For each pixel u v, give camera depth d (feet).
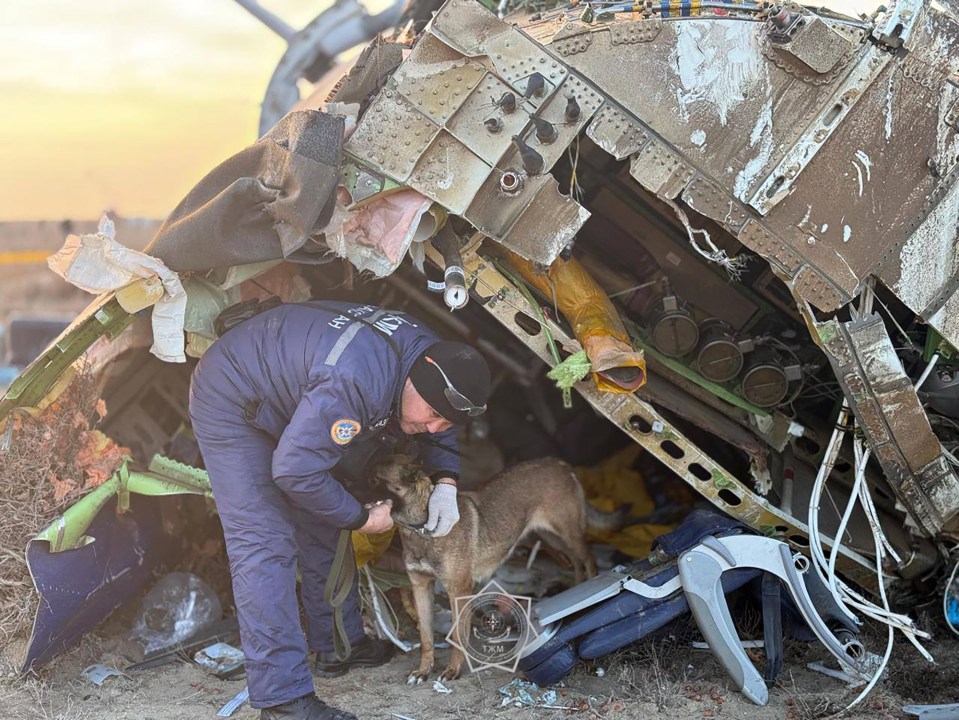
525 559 18.15
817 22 12.17
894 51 12.42
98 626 14.58
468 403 11.41
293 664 11.40
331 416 10.90
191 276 12.89
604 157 14.46
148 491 13.82
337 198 11.99
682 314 13.97
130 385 16.44
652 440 13.82
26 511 12.77
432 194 12.06
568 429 22.36
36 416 13.42
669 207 14.26
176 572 15.47
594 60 12.35
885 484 15.37
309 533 13.12
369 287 17.53
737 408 14.71
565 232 12.25
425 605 13.70
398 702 12.62
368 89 12.32
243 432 11.76
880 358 12.93
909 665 13.14
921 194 12.79
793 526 13.83
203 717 12.03
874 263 12.87
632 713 12.01
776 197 12.44
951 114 12.61
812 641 13.34
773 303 15.03
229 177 12.35
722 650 12.25
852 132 12.55
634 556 17.75
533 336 13.62
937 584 14.70
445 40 11.84
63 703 12.48
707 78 12.42
